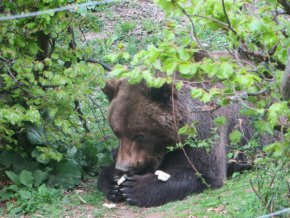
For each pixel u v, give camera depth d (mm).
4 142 13492
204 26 8633
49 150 13023
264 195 9828
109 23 23719
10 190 13000
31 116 12188
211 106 9391
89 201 12797
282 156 8758
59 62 14219
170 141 12094
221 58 8211
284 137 8453
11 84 12523
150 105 11875
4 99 13102
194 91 8156
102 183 13125
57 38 13836
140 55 8016
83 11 12961
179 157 12469
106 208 12391
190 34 8539
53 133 13469
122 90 12125
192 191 12453
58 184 13391
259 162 9703
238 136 9445
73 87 12719
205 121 12336
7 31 12539
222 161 12758
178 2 7957
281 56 8320
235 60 8359
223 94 8227
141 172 12469
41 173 13266
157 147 12211
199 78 8922
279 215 9539
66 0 12641
